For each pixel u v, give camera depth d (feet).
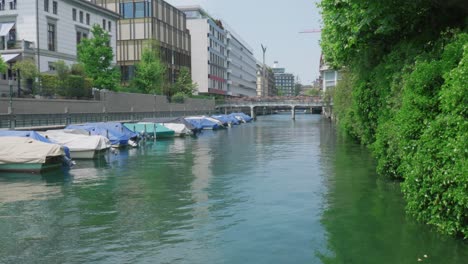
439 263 29.22
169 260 31.63
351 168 71.72
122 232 38.60
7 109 116.67
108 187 60.75
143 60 228.63
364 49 64.90
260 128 217.77
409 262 29.63
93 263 31.37
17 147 74.69
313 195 51.49
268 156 94.48
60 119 135.33
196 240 35.94
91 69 169.58
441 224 32.32
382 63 59.93
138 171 75.87
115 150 107.76
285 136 157.17
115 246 34.88
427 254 30.73
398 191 51.44
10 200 52.80
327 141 129.08
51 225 41.34
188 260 31.58
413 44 50.03
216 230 38.55
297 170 71.87
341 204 46.29
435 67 35.99
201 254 32.71
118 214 45.06
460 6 44.55
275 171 71.51
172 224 40.81
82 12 188.14
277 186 57.98
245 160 88.38
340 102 135.03
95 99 165.89
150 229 39.37
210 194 54.03
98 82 170.81
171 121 172.65
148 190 57.77
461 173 27.86
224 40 425.69
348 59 75.51
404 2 45.91
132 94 196.95
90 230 39.45
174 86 273.75
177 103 255.09
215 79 387.34
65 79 150.61
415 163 33.94
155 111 217.77
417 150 34.42
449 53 35.81
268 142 133.49
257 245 34.37
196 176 68.80
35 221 42.86
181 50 306.96
